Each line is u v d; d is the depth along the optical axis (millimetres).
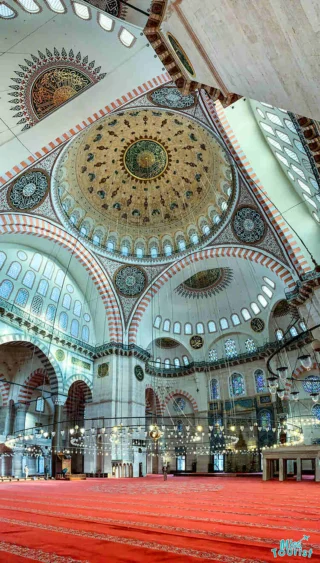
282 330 23703
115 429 19891
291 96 4445
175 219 22188
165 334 26125
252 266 20969
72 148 17531
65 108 11430
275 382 10367
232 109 15008
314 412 21703
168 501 5809
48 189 16781
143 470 20922
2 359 21016
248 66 4398
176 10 4320
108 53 9648
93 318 22656
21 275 18359
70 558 2154
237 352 25500
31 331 18219
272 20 3471
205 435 25328
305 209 15289
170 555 2223
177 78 5938
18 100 10688
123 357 21578
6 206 15797
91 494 7797
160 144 20203
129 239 22250
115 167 20703
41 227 17625
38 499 6457
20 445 19891
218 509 4598
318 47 3432
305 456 10586
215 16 3910
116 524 3359
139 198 22062
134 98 11570
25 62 9641
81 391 24516
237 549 2367
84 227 20297
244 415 24234
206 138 18266
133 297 22047
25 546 2465
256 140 15320
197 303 26250
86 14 8133
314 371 22234
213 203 20203
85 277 21562
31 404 23844
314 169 7930
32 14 8266
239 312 25469
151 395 27438
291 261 16188
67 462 18500
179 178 21312
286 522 3475
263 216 17297
